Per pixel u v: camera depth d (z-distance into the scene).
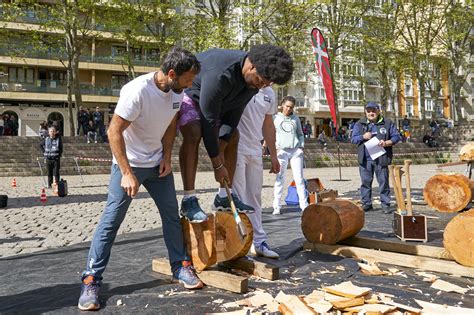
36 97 41.94
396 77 42.66
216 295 3.68
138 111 3.32
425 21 34.97
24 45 32.62
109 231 3.55
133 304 3.52
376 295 3.58
